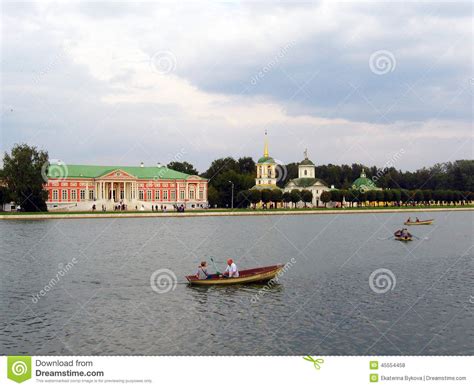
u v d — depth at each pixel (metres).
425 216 135.12
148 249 59.59
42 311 30.78
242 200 160.38
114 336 25.97
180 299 33.91
